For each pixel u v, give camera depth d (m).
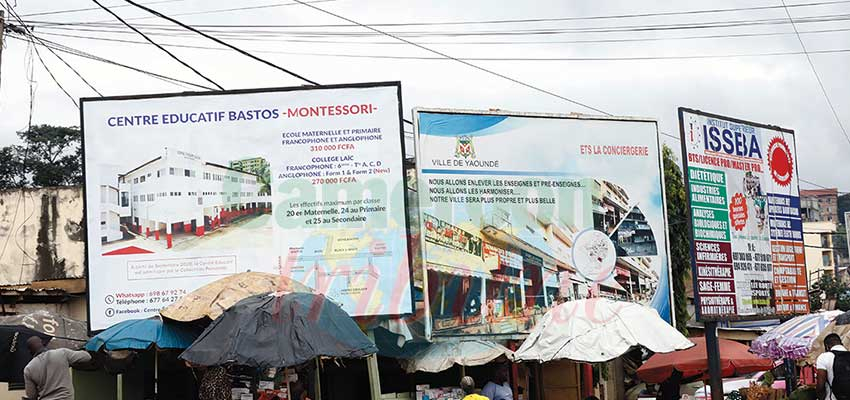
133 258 18.02
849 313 15.08
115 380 18.23
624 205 20.61
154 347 15.77
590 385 21.11
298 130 18.47
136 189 18.22
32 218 25.84
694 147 21.23
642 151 20.88
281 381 16.91
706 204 21.20
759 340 17.72
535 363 21.14
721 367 18.25
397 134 18.44
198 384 17.55
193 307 15.38
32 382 13.09
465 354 18.39
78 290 23.09
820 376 13.16
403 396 18.73
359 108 18.50
